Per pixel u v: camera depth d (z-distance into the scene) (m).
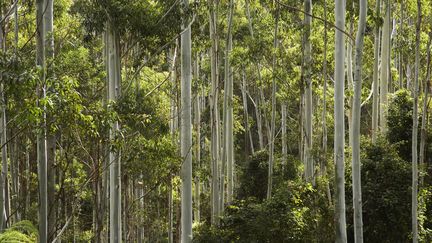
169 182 14.19
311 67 15.66
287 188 12.95
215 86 17.31
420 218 11.80
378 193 12.19
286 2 16.03
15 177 15.06
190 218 13.23
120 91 12.49
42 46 7.96
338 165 10.50
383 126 16.02
